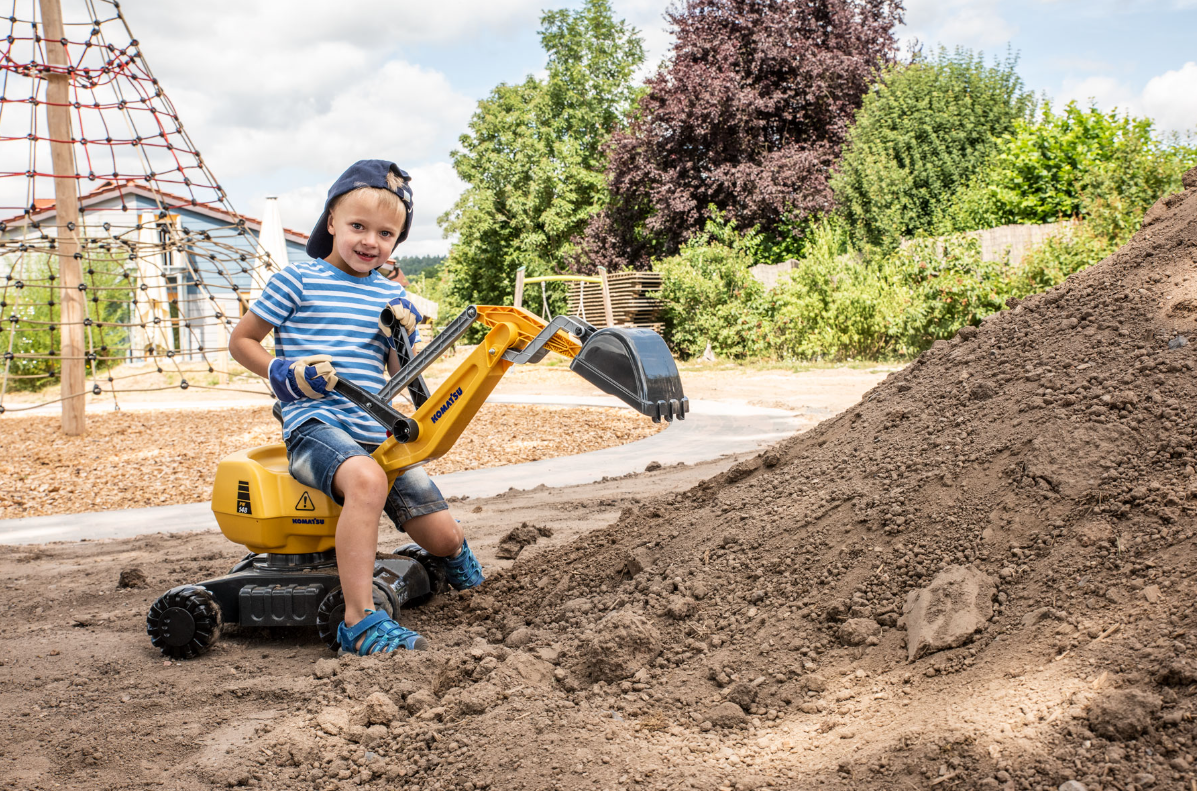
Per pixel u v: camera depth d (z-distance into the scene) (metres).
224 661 3.07
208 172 12.16
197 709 2.61
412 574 3.39
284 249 20.19
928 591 2.31
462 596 3.59
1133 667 1.82
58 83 11.29
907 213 21.70
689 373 17.66
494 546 4.69
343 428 3.12
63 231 11.61
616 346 2.59
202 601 3.11
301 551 3.21
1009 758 1.68
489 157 35.81
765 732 2.08
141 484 8.23
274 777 2.13
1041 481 2.46
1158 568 2.07
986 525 2.47
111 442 11.01
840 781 1.77
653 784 1.87
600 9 36.84
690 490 3.89
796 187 23.89
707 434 9.56
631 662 2.47
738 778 1.87
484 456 8.91
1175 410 2.48
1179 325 2.82
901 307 17.75
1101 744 1.67
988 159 21.59
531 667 2.52
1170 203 3.60
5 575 4.76
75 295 11.66
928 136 22.06
